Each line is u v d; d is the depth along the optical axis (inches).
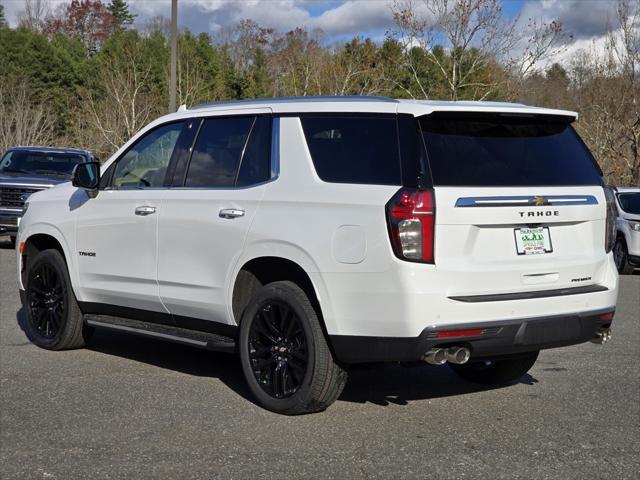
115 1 3693.4
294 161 229.0
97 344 315.9
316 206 218.7
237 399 242.7
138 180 274.2
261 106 244.4
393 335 204.2
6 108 1401.3
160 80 1409.9
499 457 197.6
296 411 224.7
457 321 204.2
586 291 224.7
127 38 1903.3
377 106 219.9
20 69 1838.1
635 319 400.8
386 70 1076.5
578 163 232.2
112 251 275.7
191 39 2006.6
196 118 262.7
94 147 1277.1
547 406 242.4
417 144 209.2
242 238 233.6
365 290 206.7
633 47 1066.1
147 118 1245.7
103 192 281.6
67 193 300.5
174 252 255.0
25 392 247.1
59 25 2827.3
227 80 1561.3
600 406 243.0
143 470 185.3
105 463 189.5
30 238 310.3
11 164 661.3
